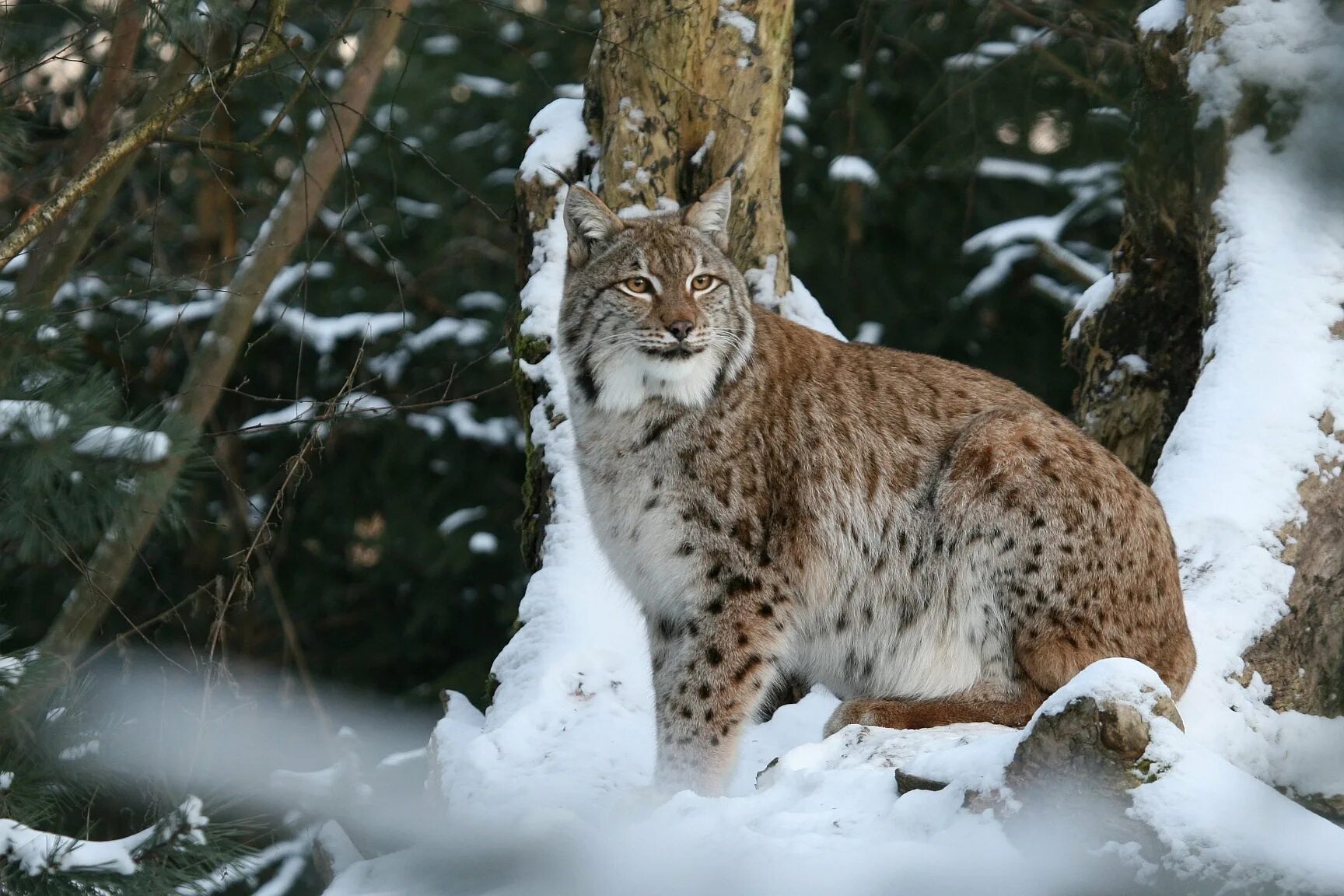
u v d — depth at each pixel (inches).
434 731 434.3
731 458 369.1
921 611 370.6
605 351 375.6
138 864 293.9
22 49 524.7
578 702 409.7
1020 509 360.2
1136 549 360.5
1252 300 468.8
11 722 310.8
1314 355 455.8
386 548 944.3
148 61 681.0
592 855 287.9
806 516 374.3
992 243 863.1
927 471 373.7
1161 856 234.7
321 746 705.0
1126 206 538.9
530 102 948.6
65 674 327.9
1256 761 372.2
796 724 411.2
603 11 508.4
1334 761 252.5
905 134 920.3
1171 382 526.0
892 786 278.5
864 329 911.0
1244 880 226.2
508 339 545.6
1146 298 533.0
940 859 245.6
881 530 372.8
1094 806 243.1
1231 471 436.8
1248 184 485.7
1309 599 425.1
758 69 500.1
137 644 742.5
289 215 618.5
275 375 901.2
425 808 423.5
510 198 942.4
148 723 402.9
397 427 907.4
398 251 961.5
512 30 979.9
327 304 923.4
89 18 589.3
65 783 324.5
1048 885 237.0
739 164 499.5
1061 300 850.8
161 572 863.7
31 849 283.4
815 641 383.2
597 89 516.1
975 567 364.2
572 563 459.5
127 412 318.0
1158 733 245.8
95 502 279.6
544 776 365.4
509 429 925.8
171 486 293.6
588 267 388.2
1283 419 444.1
